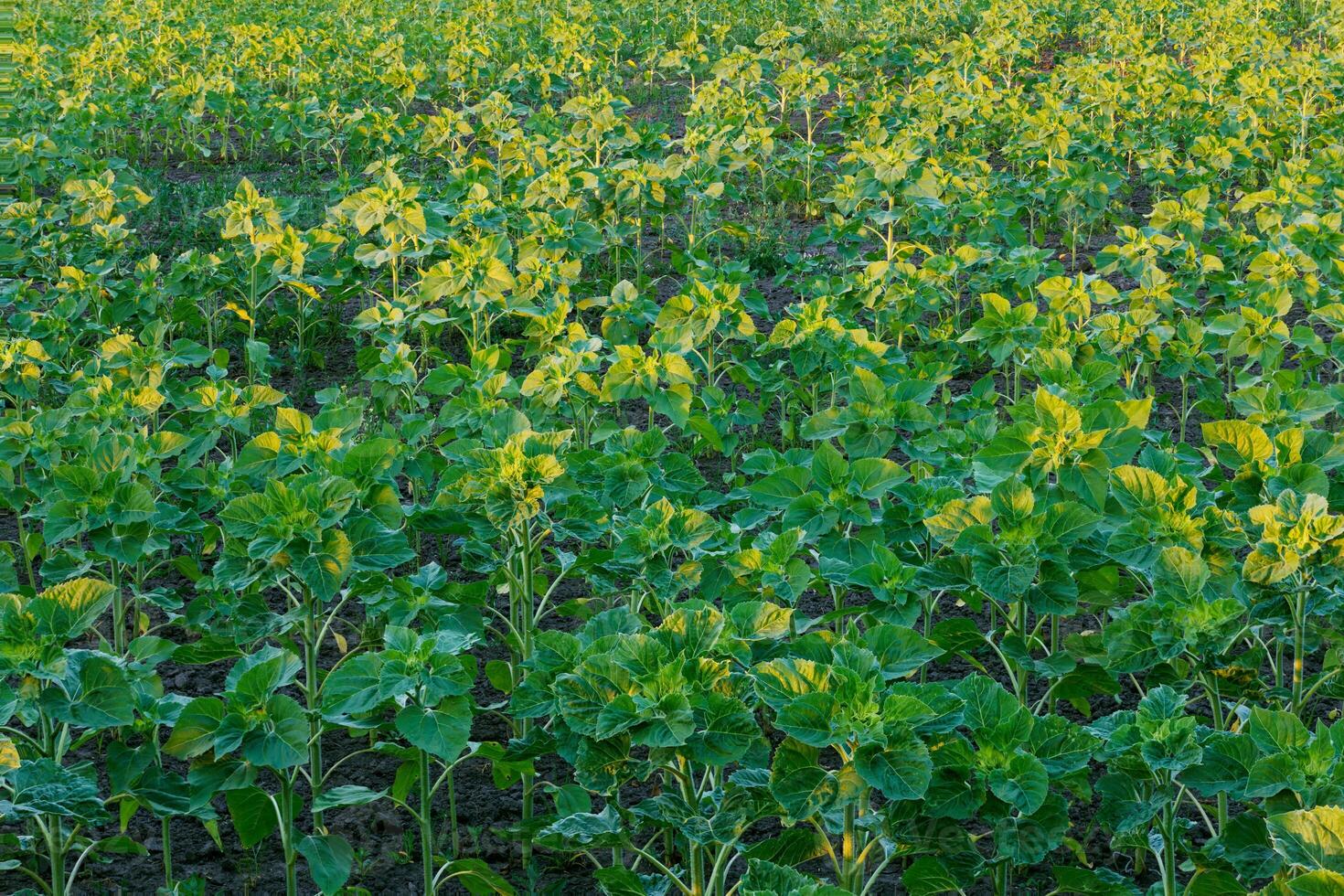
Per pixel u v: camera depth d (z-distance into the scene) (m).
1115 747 3.89
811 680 3.74
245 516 4.61
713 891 4.34
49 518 5.24
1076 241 13.82
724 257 13.49
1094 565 4.84
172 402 7.94
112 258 10.76
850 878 4.05
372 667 4.20
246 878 5.02
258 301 11.20
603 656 3.86
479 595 5.31
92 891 4.89
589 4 25.33
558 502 5.98
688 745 3.74
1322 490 5.05
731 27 25.12
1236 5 25.77
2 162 14.90
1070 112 14.95
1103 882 3.98
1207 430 5.54
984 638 5.09
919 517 5.29
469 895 5.00
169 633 6.79
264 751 4.01
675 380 7.16
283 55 20.94
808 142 15.57
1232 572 4.78
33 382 7.89
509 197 11.83
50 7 29.98
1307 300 9.55
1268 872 3.71
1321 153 13.77
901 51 21.02
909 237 12.43
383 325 9.09
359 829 5.32
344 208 10.73
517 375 10.03
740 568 4.99
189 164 18.08
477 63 20.02
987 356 10.49
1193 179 14.09
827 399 9.20
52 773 3.98
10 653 4.08
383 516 5.04
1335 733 3.66
